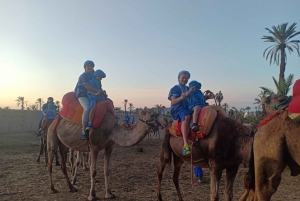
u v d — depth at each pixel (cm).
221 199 721
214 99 616
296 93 414
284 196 734
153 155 1501
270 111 491
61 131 752
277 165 410
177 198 704
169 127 624
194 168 880
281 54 2961
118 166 1134
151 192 757
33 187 805
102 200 688
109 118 727
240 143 516
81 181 880
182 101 595
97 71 764
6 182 862
